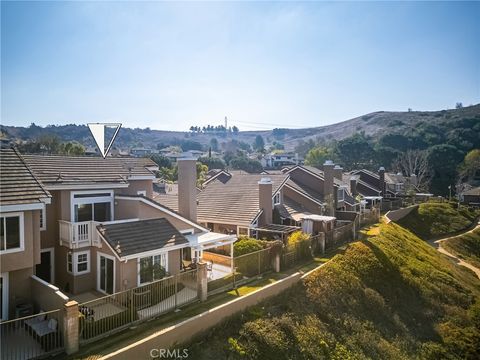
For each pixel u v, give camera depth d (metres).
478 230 48.94
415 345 18.64
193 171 23.11
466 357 19.09
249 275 19.36
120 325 12.64
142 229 17.33
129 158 24.31
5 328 12.35
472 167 88.75
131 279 15.59
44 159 19.38
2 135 89.12
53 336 11.02
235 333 13.52
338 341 16.23
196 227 21.62
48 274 17.38
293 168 43.34
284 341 14.20
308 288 18.75
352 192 52.25
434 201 62.41
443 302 24.03
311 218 31.28
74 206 17.94
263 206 28.77
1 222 12.76
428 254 33.53
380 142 112.88
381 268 24.28
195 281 16.30
